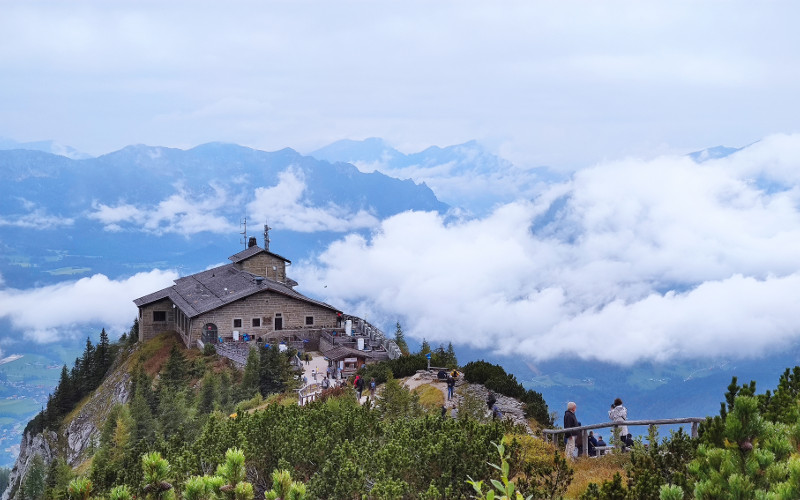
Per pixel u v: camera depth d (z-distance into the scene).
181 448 21.84
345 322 100.69
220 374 81.81
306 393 64.88
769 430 12.47
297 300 103.44
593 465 24.92
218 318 100.62
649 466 18.16
